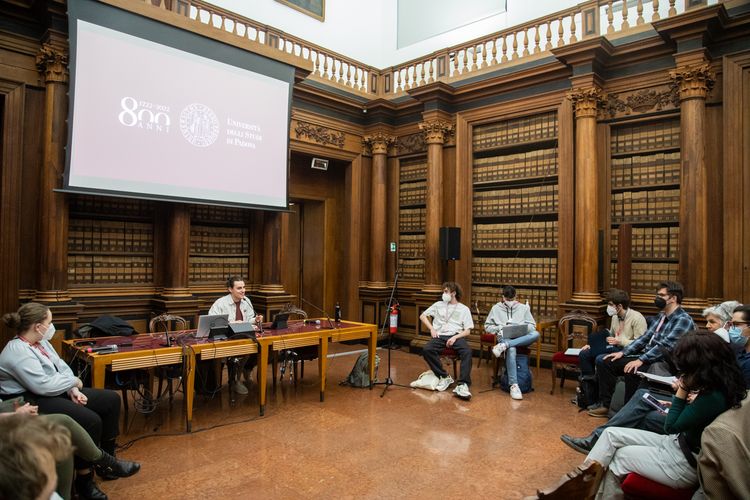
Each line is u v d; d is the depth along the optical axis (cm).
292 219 809
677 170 538
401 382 524
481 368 602
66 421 232
